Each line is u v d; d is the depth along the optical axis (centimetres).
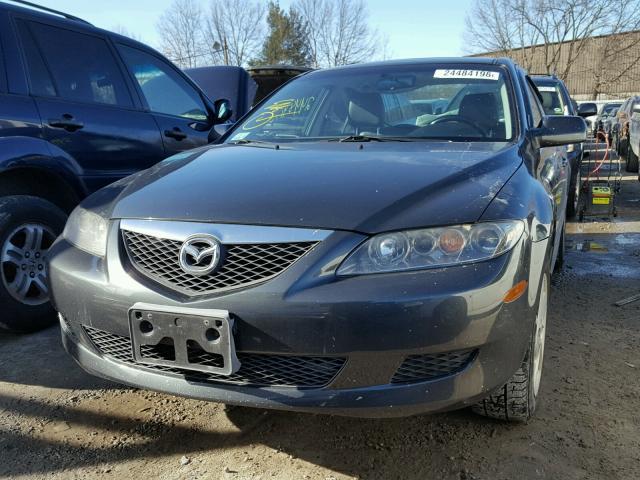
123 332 206
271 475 214
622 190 993
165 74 463
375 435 239
